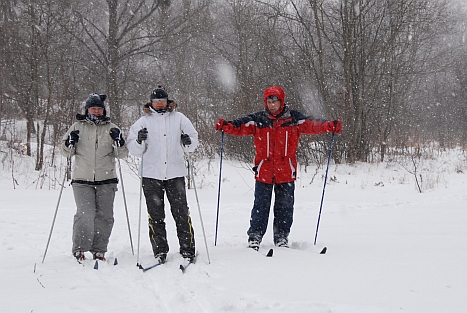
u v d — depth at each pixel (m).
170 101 5.19
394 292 3.57
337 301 3.41
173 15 24.59
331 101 20.30
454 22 23.58
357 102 20.08
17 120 23.27
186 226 5.07
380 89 21.80
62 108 17.16
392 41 19.97
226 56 24.22
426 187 13.80
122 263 5.01
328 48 22.62
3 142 18.94
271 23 21.59
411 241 5.68
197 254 5.16
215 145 18.69
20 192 12.26
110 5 22.80
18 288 4.04
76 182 5.28
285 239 5.64
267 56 20.58
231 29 24.70
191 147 5.14
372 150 21.27
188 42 24.47
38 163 16.28
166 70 25.58
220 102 20.67
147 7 25.19
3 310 3.44
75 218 5.27
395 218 7.98
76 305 3.55
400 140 22.67
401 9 19.47
